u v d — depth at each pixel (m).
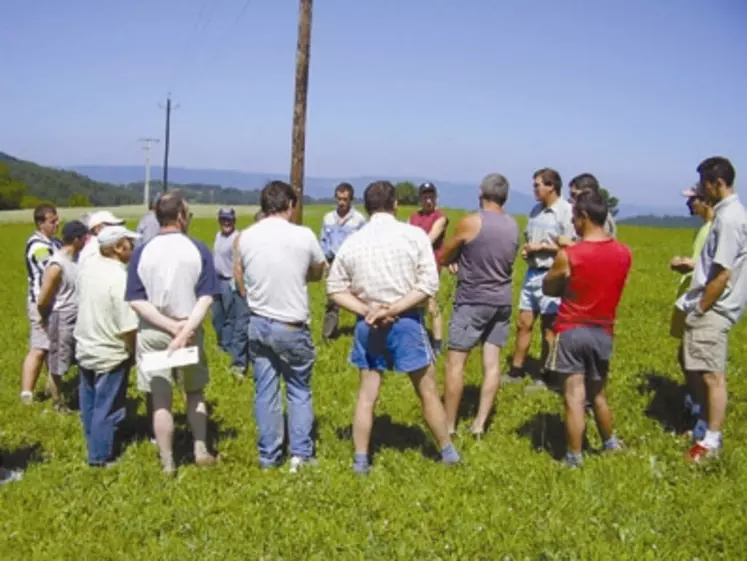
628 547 4.85
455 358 7.11
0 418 7.75
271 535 5.09
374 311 5.96
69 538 5.09
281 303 6.19
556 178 8.65
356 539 5.02
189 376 6.26
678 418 7.56
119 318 6.26
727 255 5.98
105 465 6.42
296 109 12.88
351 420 7.62
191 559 4.85
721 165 6.03
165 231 6.23
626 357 10.10
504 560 4.76
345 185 10.80
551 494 5.59
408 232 6.03
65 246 7.96
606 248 6.08
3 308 15.83
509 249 7.01
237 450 6.81
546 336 8.84
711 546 4.92
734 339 11.18
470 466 6.21
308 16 12.77
